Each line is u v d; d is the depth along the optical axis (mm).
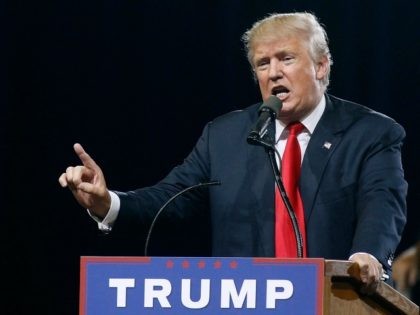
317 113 8094
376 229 7035
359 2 14219
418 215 13922
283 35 7953
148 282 5906
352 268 5777
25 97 14562
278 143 8094
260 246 7719
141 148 14586
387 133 7926
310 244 7617
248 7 14391
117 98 14586
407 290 4461
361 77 14219
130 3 14617
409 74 14117
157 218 7422
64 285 14617
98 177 7383
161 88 14570
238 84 14445
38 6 14562
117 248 14586
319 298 5695
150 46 14594
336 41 14242
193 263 5859
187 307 5844
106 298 5945
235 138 8219
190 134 14539
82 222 14617
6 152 14562
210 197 8109
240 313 5777
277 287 5746
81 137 14586
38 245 14656
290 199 7730
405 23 14141
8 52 14508
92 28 14609
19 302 14617
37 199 14609
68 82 14586
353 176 7758
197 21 14547
